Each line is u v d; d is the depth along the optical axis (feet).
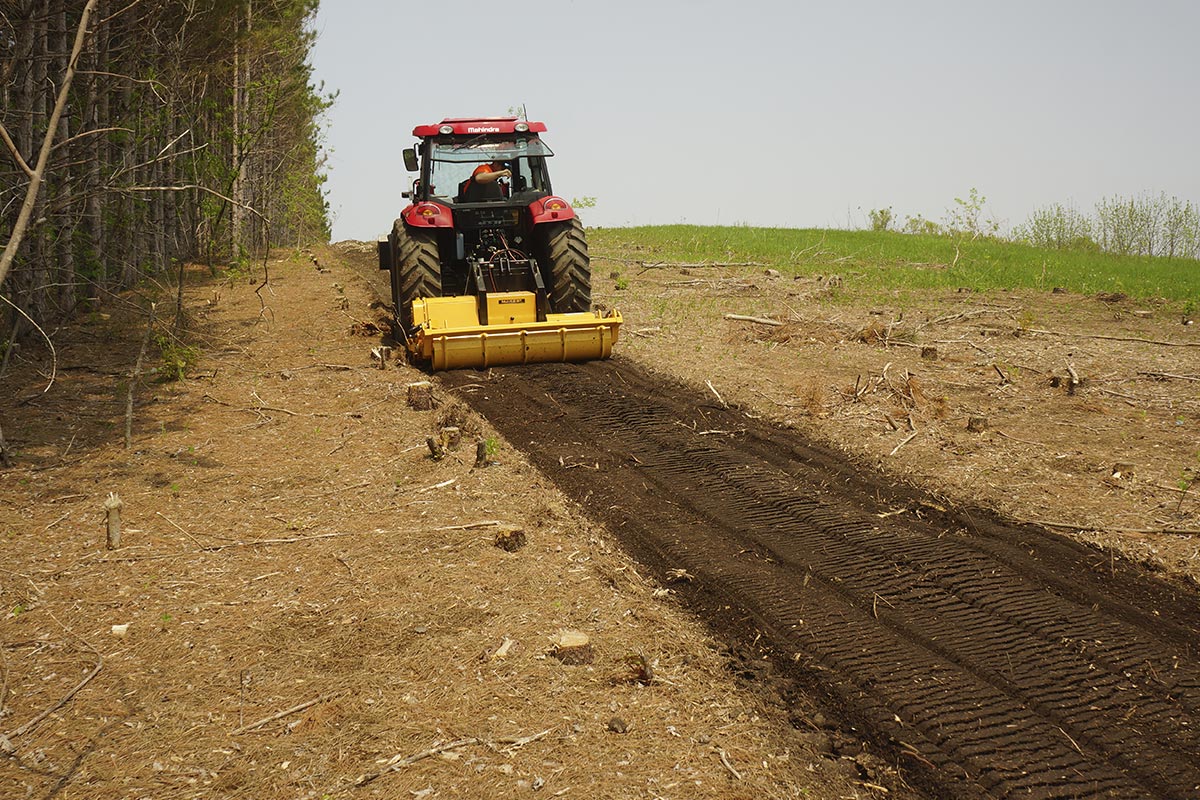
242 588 14.49
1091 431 22.61
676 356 30.81
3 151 29.81
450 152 31.78
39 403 25.73
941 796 9.84
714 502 18.15
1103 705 11.41
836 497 18.63
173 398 26.18
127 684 11.84
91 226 41.52
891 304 42.16
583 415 24.14
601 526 17.08
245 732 10.78
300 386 27.27
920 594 14.37
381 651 12.54
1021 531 16.78
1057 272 54.54
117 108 42.34
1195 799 9.70
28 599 14.15
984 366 29.50
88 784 9.91
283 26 53.78
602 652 12.56
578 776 9.99
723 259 60.95
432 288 30.86
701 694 11.68
